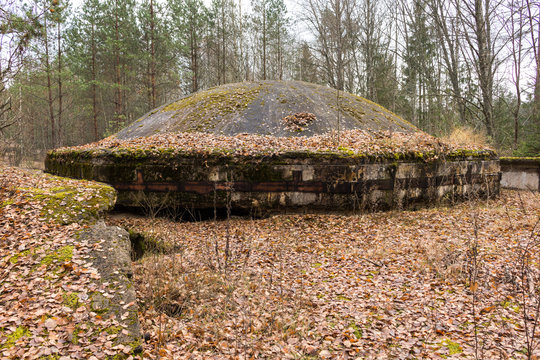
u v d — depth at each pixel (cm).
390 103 2998
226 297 451
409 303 452
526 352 332
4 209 520
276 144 966
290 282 526
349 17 2514
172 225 831
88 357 286
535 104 1664
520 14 1670
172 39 2638
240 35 3425
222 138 1046
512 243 658
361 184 884
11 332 304
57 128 3456
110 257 430
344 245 694
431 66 2622
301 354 347
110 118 3688
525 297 444
